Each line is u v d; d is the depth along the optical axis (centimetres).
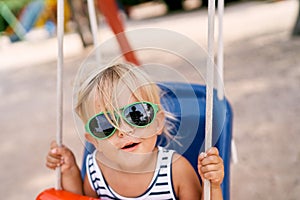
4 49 795
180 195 104
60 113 99
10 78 525
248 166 220
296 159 221
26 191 237
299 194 195
